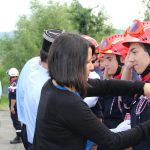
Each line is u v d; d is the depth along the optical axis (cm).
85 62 234
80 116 226
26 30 2836
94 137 228
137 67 284
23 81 342
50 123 232
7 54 2838
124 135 233
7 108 2136
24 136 345
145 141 272
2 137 1127
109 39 407
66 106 227
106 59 407
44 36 318
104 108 380
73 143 230
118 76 406
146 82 284
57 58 232
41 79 320
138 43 281
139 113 284
